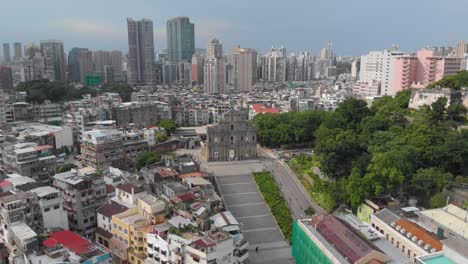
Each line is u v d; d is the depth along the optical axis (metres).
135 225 116.50
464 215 113.50
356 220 120.12
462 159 155.38
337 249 100.38
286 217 151.75
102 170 174.00
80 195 133.88
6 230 113.62
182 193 136.25
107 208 131.38
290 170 193.62
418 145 163.00
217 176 185.50
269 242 139.25
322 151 176.00
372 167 148.62
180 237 105.12
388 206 137.50
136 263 116.56
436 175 145.00
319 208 156.25
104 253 102.44
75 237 107.50
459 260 87.25
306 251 112.56
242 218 152.25
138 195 131.38
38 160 175.50
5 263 114.06
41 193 120.38
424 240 101.38
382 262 94.19
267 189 171.75
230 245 102.75
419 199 146.88
